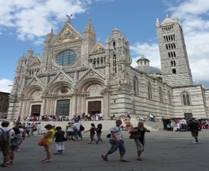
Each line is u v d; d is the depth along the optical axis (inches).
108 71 2148.1
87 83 2282.2
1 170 448.8
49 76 2549.2
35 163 525.7
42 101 2431.1
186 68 3604.8
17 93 2667.3
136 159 558.6
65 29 2736.2
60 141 681.6
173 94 3299.7
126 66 2134.6
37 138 1284.4
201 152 647.8
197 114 3078.2
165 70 3759.8
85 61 2391.7
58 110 2365.9
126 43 2268.7
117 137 538.6
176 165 474.0
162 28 4072.3
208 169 429.1
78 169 449.4
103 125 1727.4
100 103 2153.1
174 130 1685.5
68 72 2413.9
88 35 2517.2
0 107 3627.0
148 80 2564.0
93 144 933.2
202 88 3280.0
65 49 2637.8
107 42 2258.9
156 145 840.3
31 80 2615.7
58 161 548.7
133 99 2118.6
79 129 1107.3
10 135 511.8
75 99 2241.6
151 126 1802.4
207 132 1464.1
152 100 2518.5
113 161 536.1
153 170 431.2
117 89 2043.6
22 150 774.5
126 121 1567.4
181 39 3843.5
